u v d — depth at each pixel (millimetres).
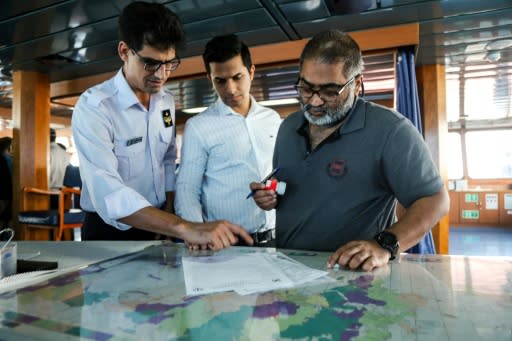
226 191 1933
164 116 1840
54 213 4051
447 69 5230
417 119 3660
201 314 719
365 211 1361
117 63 4492
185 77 4496
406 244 1131
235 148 1928
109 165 1514
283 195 1498
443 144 4812
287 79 4828
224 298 809
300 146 1487
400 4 3182
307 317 695
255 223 1963
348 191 1363
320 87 1279
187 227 1319
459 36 3916
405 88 3672
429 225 1184
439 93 4859
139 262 1156
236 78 1889
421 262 1110
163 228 1340
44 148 4797
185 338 615
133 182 1766
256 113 2037
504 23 3572
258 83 5012
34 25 3424
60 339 619
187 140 1917
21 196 4586
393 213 1452
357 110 1393
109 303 787
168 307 759
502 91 6781
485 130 10141
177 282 935
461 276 957
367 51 3764
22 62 4410
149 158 1792
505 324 655
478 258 1159
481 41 4062
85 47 3971
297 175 1467
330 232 1388
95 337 623
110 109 1633
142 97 1740
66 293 856
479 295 808
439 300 778
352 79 1291
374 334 620
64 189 4066
